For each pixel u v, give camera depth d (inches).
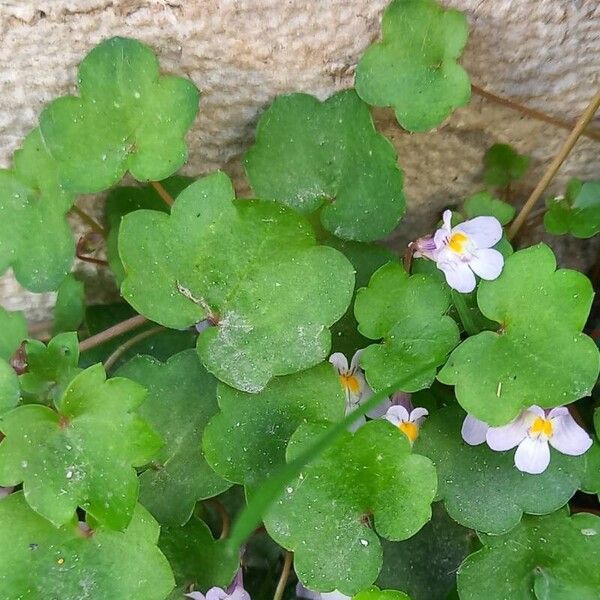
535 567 4.3
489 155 4.9
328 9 4.1
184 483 4.2
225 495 4.8
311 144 4.3
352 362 4.4
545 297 4.0
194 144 4.7
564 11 4.2
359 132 4.3
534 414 4.2
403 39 4.1
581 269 5.7
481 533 4.3
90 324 5.1
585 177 5.2
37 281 4.3
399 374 4.2
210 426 4.1
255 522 3.3
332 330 4.5
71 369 4.2
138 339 4.7
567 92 4.6
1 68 4.2
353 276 4.1
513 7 4.2
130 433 3.8
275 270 4.1
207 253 4.0
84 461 3.8
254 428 4.1
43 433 3.8
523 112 4.7
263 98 4.5
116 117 4.1
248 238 4.0
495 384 4.0
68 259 4.3
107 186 4.1
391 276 4.2
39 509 3.7
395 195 4.3
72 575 3.9
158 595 3.9
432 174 5.0
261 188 4.4
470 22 4.2
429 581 4.5
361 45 4.3
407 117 4.2
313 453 3.4
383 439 3.9
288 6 4.0
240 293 4.1
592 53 4.4
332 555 3.9
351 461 3.9
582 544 4.3
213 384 4.3
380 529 3.9
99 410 3.8
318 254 4.1
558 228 4.8
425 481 3.9
